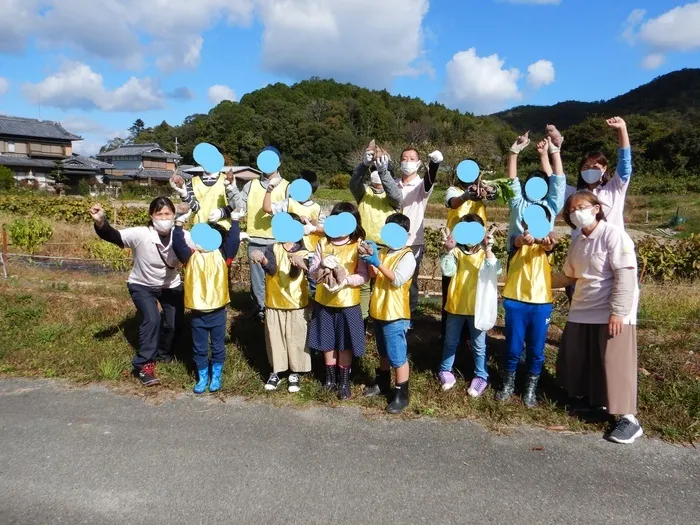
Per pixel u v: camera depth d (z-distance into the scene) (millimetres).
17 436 3496
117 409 3910
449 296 4215
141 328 4309
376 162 4332
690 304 6562
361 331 3953
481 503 2832
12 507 2758
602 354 3631
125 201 36219
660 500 2893
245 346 5105
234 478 3027
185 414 3836
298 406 3965
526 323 3900
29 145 45219
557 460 3279
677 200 31969
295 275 4105
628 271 3482
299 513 2727
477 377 4215
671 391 4113
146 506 2777
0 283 7328
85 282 7582
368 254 3625
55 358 4758
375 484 2986
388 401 4039
